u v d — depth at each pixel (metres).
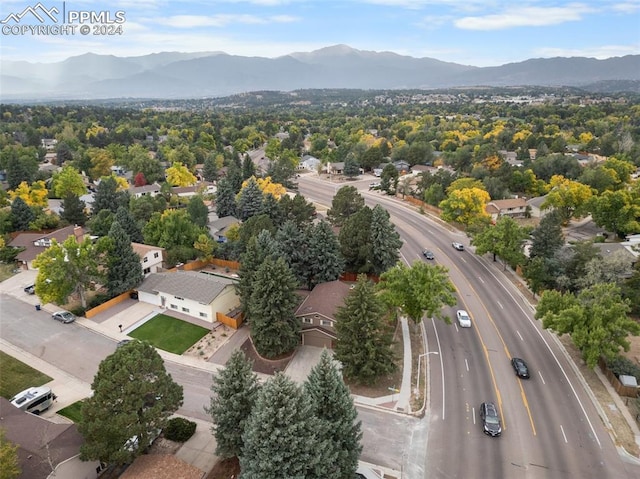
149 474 26.25
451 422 34.34
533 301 54.97
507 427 33.78
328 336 44.38
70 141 161.00
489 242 63.12
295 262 56.91
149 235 66.75
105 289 57.03
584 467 30.16
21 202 78.00
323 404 27.12
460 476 29.36
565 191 84.38
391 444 32.09
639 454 31.30
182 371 40.94
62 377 39.78
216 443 31.88
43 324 48.69
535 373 40.56
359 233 57.66
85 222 83.50
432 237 79.12
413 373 40.53
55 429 28.91
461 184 93.12
